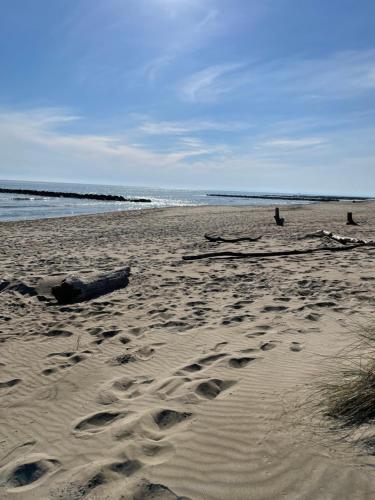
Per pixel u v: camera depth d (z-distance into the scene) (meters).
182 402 3.23
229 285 7.78
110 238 16.78
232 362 4.02
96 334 5.31
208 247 13.45
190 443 2.64
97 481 2.34
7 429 3.12
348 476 2.14
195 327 5.34
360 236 16.12
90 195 80.31
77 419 3.18
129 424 2.94
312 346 4.31
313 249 11.84
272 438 2.57
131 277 8.84
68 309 6.65
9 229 20.97
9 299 7.43
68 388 3.78
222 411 3.02
